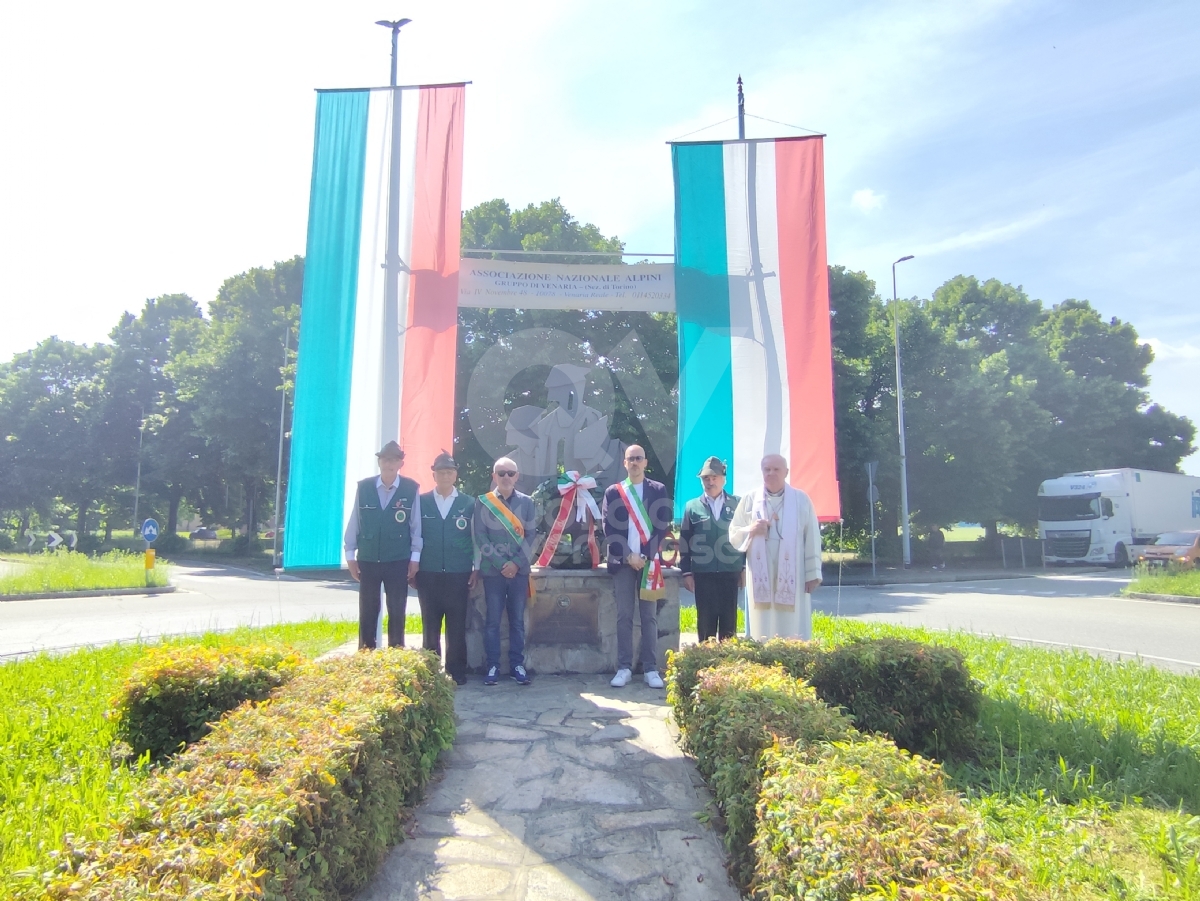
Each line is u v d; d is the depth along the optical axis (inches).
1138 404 1681.8
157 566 832.9
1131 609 565.6
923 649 188.2
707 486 249.0
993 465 1203.9
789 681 159.2
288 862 97.2
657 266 300.7
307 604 619.5
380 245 282.0
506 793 161.3
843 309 987.9
